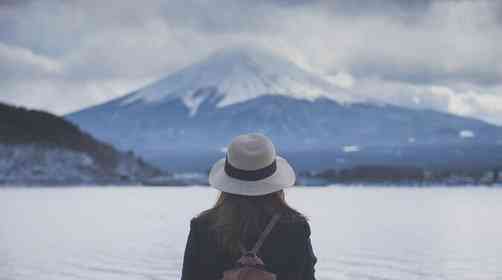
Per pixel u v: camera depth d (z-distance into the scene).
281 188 3.91
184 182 106.44
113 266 16.27
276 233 3.86
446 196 61.50
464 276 14.95
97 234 24.80
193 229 3.92
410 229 27.34
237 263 3.83
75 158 115.44
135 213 36.97
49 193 67.19
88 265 16.44
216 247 3.86
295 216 3.92
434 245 21.25
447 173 121.88
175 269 15.86
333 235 24.77
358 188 88.69
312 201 51.56
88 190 77.31
